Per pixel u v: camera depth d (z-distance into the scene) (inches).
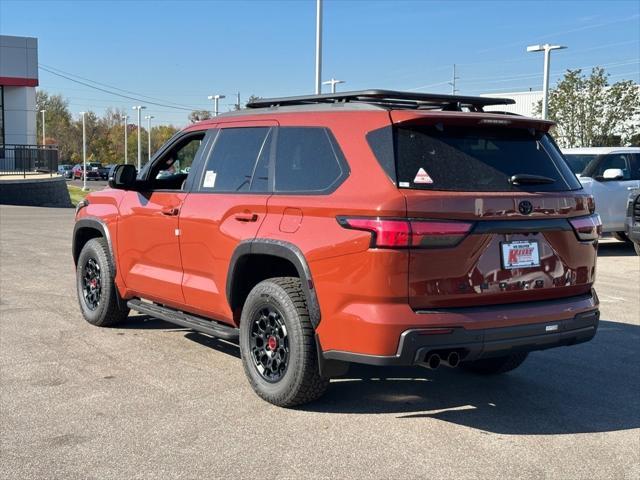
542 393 210.1
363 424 181.6
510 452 165.9
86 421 180.4
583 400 204.1
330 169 180.4
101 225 267.9
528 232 176.9
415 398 203.2
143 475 150.8
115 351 244.8
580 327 185.5
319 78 828.0
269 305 190.9
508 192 174.1
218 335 211.3
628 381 222.8
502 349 171.9
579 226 186.7
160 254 236.4
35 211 937.5
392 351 162.1
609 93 1393.9
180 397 199.2
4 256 471.8
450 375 227.0
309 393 185.8
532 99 1984.5
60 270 413.4
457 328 164.7
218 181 216.4
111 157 4074.8
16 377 214.5
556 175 188.4
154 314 242.1
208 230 211.3
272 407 192.4
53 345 251.1
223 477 150.3
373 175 168.9
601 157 545.3
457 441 171.8
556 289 183.5
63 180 1296.8
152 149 4003.4
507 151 182.4
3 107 1467.8
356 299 166.6
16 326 277.1
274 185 195.0
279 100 213.3
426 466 157.0
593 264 193.8
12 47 1439.5
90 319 280.2
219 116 230.8
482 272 169.6
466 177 171.5
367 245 163.2
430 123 173.0
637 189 502.6
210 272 212.7
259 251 189.9
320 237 174.6
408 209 161.6
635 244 510.0
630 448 169.6
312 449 165.3
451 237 164.4
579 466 158.9
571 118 1413.6
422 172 167.6
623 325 299.7
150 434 172.7
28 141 1492.4
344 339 169.0
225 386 209.2
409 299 162.7
